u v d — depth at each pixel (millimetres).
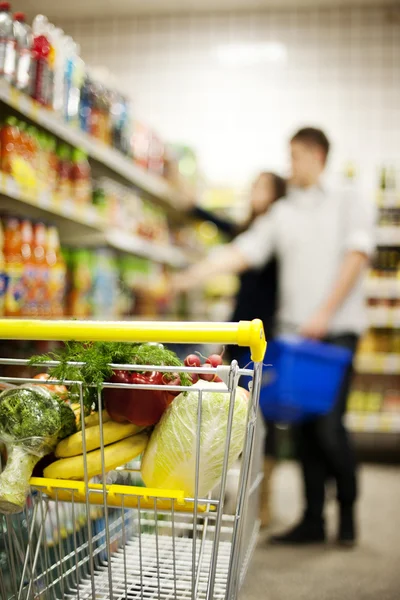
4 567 1546
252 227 3854
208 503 1247
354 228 3410
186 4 5891
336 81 5949
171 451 1272
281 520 3562
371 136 5906
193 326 1168
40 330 1212
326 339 3355
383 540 3213
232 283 5594
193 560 1219
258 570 2742
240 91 6074
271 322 3713
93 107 3205
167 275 5117
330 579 2646
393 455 5574
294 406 2922
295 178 3516
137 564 1540
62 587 1316
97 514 1742
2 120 2486
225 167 6086
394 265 5211
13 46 2207
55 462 1309
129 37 6168
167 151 4750
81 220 3004
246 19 6059
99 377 1218
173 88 6137
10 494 1255
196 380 1370
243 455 1208
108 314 3512
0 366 2195
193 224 5758
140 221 4121
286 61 6016
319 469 3229
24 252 2422
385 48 5891
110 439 1310
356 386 5758
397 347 5293
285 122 6023
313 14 5980
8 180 2195
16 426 1268
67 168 2871
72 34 6223
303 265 3430
